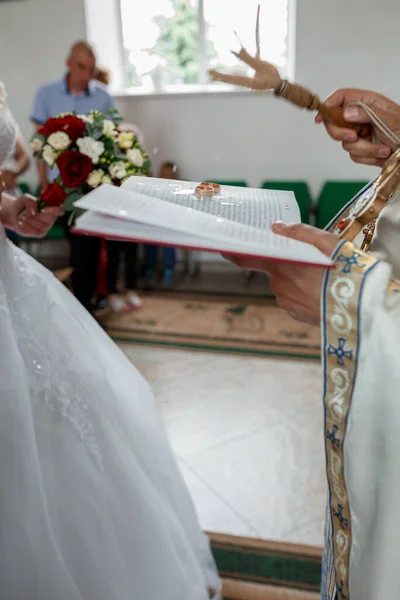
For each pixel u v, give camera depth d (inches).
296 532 87.4
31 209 60.4
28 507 47.2
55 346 55.1
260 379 134.0
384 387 27.5
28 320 54.8
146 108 206.2
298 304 30.5
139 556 54.2
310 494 95.6
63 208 60.8
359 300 28.0
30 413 49.2
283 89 34.0
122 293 187.9
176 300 186.5
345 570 32.1
